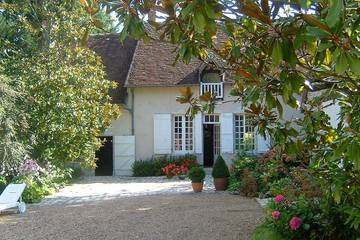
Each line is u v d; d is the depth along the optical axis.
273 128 3.95
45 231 9.46
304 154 4.19
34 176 15.44
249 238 8.16
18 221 10.70
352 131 2.74
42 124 17.00
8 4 20.42
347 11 2.17
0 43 20.36
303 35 2.34
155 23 3.20
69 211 12.01
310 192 6.91
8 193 12.06
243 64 3.30
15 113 15.37
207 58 3.93
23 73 17.34
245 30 3.27
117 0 3.03
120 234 8.94
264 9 2.55
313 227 6.37
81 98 17.55
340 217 6.14
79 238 8.72
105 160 23.20
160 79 22.56
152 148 22.88
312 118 4.07
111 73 24.16
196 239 8.30
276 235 6.54
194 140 22.64
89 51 18.45
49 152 17.36
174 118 23.05
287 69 2.79
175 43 3.12
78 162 19.67
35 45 19.80
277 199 7.07
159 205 12.59
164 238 8.48
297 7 2.54
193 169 15.67
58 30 18.22
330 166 3.66
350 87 3.17
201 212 11.06
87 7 3.47
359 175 3.35
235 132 22.52
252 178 13.86
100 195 15.44
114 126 23.03
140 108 22.95
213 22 2.51
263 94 3.19
